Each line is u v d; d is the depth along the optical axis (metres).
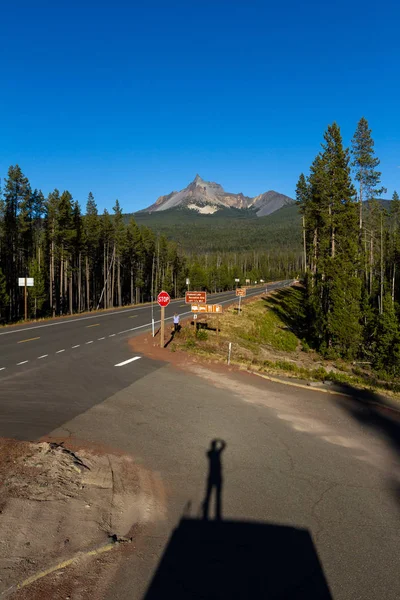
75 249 63.91
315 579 3.96
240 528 4.79
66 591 3.64
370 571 4.12
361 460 7.03
